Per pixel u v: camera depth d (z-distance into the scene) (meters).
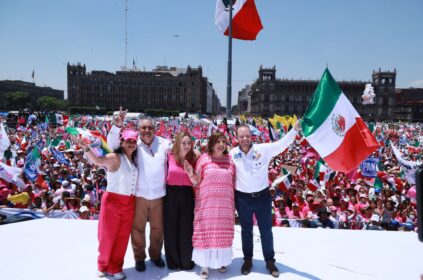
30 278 4.11
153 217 4.36
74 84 143.00
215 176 4.14
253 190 4.29
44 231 5.79
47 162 15.45
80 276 4.16
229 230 4.16
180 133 4.34
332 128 5.58
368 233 6.10
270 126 18.09
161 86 145.12
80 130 9.59
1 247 5.06
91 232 5.77
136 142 4.10
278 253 5.13
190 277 4.20
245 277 4.26
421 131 53.31
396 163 20.08
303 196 11.41
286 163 18.36
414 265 4.80
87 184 11.20
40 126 31.84
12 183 11.03
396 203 10.63
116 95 144.75
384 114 132.00
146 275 4.24
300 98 135.75
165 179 4.34
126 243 4.16
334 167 5.60
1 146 12.89
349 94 134.25
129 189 4.08
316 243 5.57
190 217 4.34
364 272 4.55
